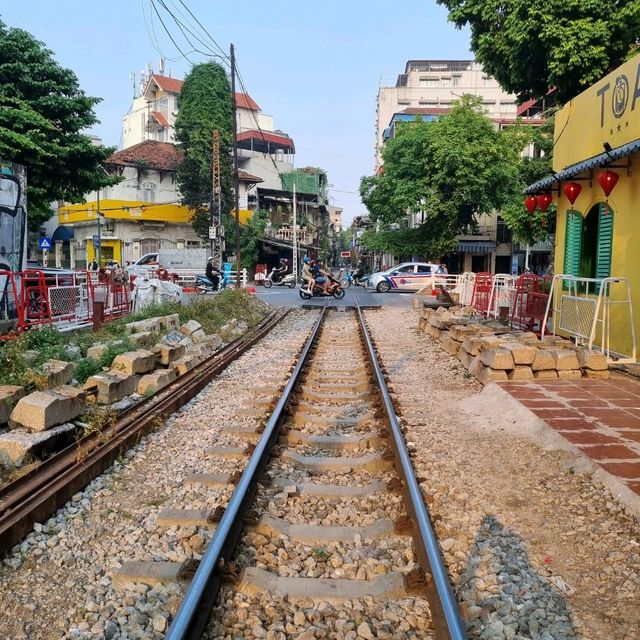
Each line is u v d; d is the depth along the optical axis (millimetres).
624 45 14477
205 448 5875
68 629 3139
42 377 6766
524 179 34594
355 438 6117
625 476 4758
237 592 3379
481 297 16953
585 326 9930
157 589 3447
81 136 20500
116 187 43250
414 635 3059
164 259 35938
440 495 4723
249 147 55719
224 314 16172
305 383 8789
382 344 12938
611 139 9914
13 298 11242
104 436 5766
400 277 33312
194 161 41438
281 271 38969
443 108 63625
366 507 4531
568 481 4965
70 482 4719
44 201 20531
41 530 4156
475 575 3564
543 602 3299
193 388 8195
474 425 6754
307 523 4293
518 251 45438
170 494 4828
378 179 37688
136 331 11133
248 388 8609
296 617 3170
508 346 8516
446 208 33594
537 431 6137
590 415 6461
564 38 14148
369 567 3672
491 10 15281
